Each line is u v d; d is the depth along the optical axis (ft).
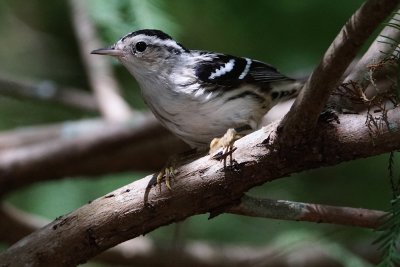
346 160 19.72
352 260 35.14
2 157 37.29
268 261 37.99
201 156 23.59
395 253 18.13
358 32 16.22
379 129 18.95
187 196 21.08
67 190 40.78
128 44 28.66
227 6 40.52
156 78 27.61
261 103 27.96
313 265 38.34
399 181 19.88
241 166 20.35
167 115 27.48
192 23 41.37
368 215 22.24
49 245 21.72
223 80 26.94
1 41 47.01
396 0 15.31
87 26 40.60
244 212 21.91
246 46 41.70
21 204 41.16
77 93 43.80
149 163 39.88
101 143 37.09
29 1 46.37
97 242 21.66
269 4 40.32
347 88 19.86
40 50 47.55
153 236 42.14
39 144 38.01
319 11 39.91
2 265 21.72
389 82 20.62
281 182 40.14
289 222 39.70
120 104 41.47
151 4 35.04
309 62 40.19
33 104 46.52
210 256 39.01
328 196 39.83
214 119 26.94
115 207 21.50
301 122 18.95
